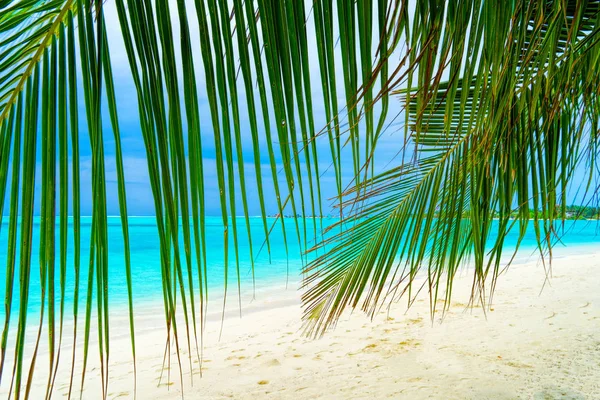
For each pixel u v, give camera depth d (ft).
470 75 2.62
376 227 7.21
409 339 16.56
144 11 1.73
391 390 11.82
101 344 1.80
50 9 1.68
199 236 1.86
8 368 17.21
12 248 1.71
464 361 13.71
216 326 22.88
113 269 52.49
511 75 3.12
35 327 23.85
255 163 2.01
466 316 20.03
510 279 32.89
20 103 1.73
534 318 19.07
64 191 1.71
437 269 6.09
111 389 13.56
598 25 3.69
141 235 121.90
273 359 15.25
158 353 17.67
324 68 2.05
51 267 1.69
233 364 15.10
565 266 41.98
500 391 11.24
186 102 1.80
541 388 11.32
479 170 5.16
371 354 15.07
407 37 1.98
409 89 2.21
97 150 1.69
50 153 1.70
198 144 1.83
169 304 1.82
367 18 2.06
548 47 3.17
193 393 12.62
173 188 1.81
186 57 1.79
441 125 6.00
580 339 15.56
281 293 36.35
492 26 2.58
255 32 1.91
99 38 1.64
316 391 12.21
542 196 5.10
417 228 6.05
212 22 1.85
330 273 7.75
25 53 1.69
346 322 20.03
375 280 7.00
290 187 2.06
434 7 2.15
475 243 5.37
